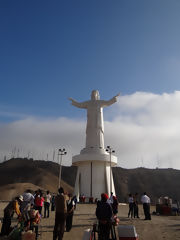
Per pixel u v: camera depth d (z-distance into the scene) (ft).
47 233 38.55
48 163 485.56
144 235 38.32
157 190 388.98
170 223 52.60
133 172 446.60
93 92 162.30
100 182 143.33
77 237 36.88
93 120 152.66
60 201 30.94
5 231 33.73
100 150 146.20
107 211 26.37
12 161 467.93
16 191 269.23
